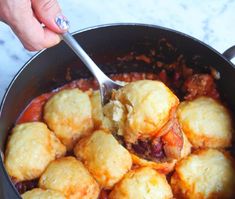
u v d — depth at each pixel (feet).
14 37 2.04
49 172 1.69
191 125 1.81
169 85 1.99
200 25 2.14
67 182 1.66
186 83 1.93
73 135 1.83
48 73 1.86
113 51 1.90
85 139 1.80
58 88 1.96
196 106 1.85
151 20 2.14
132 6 2.18
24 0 1.42
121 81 2.00
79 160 1.75
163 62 1.95
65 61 1.85
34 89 1.87
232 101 1.84
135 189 1.65
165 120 1.42
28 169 1.70
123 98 1.46
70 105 1.85
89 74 1.97
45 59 1.77
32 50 1.58
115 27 1.78
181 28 2.12
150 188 1.66
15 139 1.74
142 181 1.67
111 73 2.02
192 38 1.76
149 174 1.69
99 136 1.77
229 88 1.81
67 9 2.13
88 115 1.86
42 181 1.68
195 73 1.90
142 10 2.17
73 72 1.93
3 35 2.04
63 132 1.83
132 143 1.46
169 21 2.14
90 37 1.80
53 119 1.84
